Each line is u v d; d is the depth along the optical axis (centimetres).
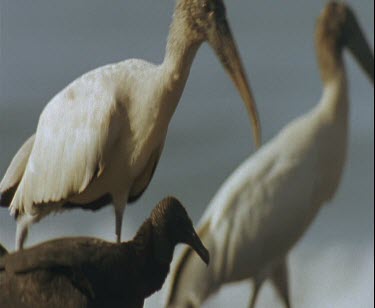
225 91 3177
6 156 2827
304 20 3891
